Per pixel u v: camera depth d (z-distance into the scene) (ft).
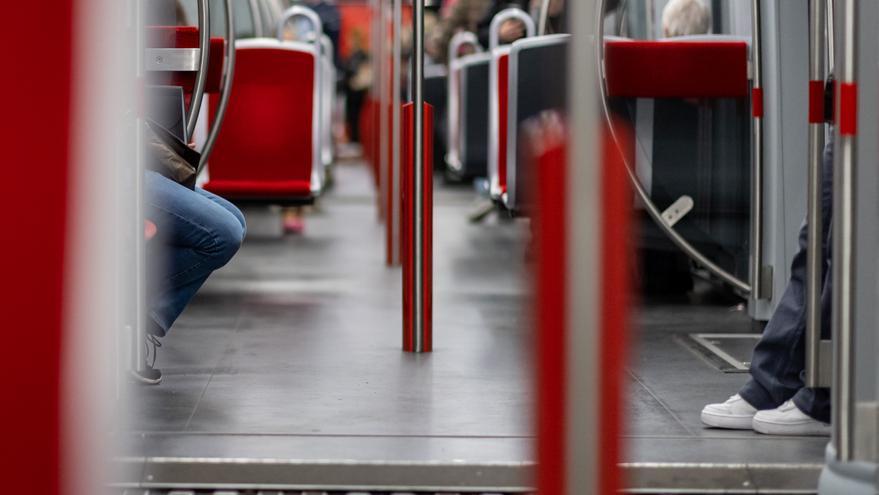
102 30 9.20
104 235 9.27
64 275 9.18
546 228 6.89
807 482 12.56
